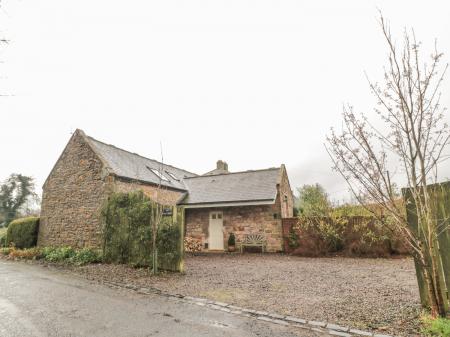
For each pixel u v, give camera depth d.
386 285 5.88
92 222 10.93
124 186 11.62
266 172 15.87
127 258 8.84
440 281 3.87
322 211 12.13
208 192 15.40
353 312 4.18
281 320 3.97
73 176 12.23
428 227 3.58
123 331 3.60
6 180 33.44
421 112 3.40
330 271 7.80
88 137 12.95
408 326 3.54
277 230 12.98
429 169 3.49
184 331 3.59
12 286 6.21
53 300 5.07
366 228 11.00
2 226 30.22
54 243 12.10
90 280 6.82
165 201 14.07
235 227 13.89
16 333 3.55
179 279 6.83
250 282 6.46
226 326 3.77
